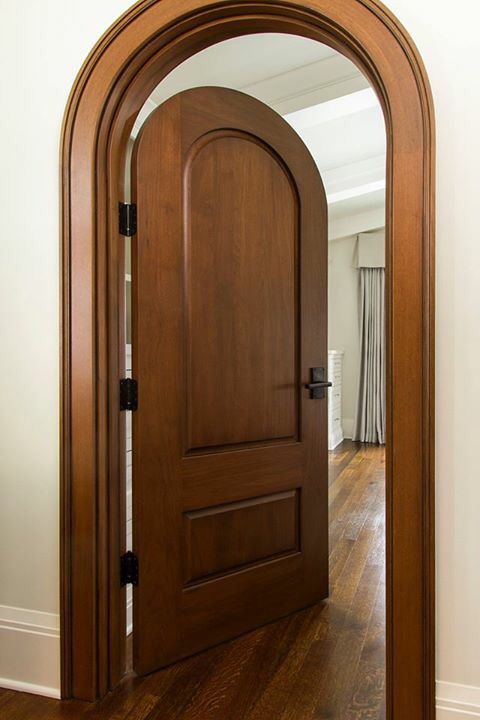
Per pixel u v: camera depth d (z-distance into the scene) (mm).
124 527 1745
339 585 2439
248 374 2004
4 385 1728
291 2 1452
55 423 1680
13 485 1725
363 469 4895
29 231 1700
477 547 1321
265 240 2061
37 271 1693
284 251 2125
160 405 1760
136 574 1729
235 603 1967
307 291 2203
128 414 2016
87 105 1621
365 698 1621
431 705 1348
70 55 1667
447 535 1345
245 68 2562
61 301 1649
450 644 1343
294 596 2160
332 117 2984
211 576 1912
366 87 2680
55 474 1683
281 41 2346
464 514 1332
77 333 1639
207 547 1896
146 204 1724
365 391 6512
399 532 1377
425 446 1348
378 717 1536
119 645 1705
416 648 1359
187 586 1846
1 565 1738
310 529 2221
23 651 1699
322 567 2281
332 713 1555
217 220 1914
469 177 1321
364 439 6516
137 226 1704
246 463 1990
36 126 1695
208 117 1881
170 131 1783
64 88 1671
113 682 1676
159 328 1758
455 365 1337
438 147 1345
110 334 1669
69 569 1656
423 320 1346
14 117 1714
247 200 2002
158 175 1754
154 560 1750
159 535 1763
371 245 6398
